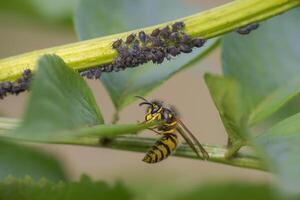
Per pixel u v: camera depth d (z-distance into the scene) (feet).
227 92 0.84
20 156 1.11
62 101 0.79
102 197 0.97
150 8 1.12
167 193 1.02
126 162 1.67
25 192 0.94
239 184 0.97
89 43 0.95
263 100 1.02
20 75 0.94
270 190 0.97
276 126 0.89
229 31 0.95
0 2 1.20
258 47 1.06
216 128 1.80
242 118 0.85
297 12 1.08
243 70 1.05
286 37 1.07
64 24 1.22
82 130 0.79
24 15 1.21
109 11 1.10
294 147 0.85
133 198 1.00
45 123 0.74
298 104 1.12
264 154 0.81
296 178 0.77
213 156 0.96
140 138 0.97
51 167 1.12
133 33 0.95
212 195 0.99
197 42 0.95
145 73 1.05
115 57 0.95
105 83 1.04
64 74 0.85
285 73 1.05
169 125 0.97
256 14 0.95
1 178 1.10
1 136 0.91
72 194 0.96
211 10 0.95
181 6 1.13
